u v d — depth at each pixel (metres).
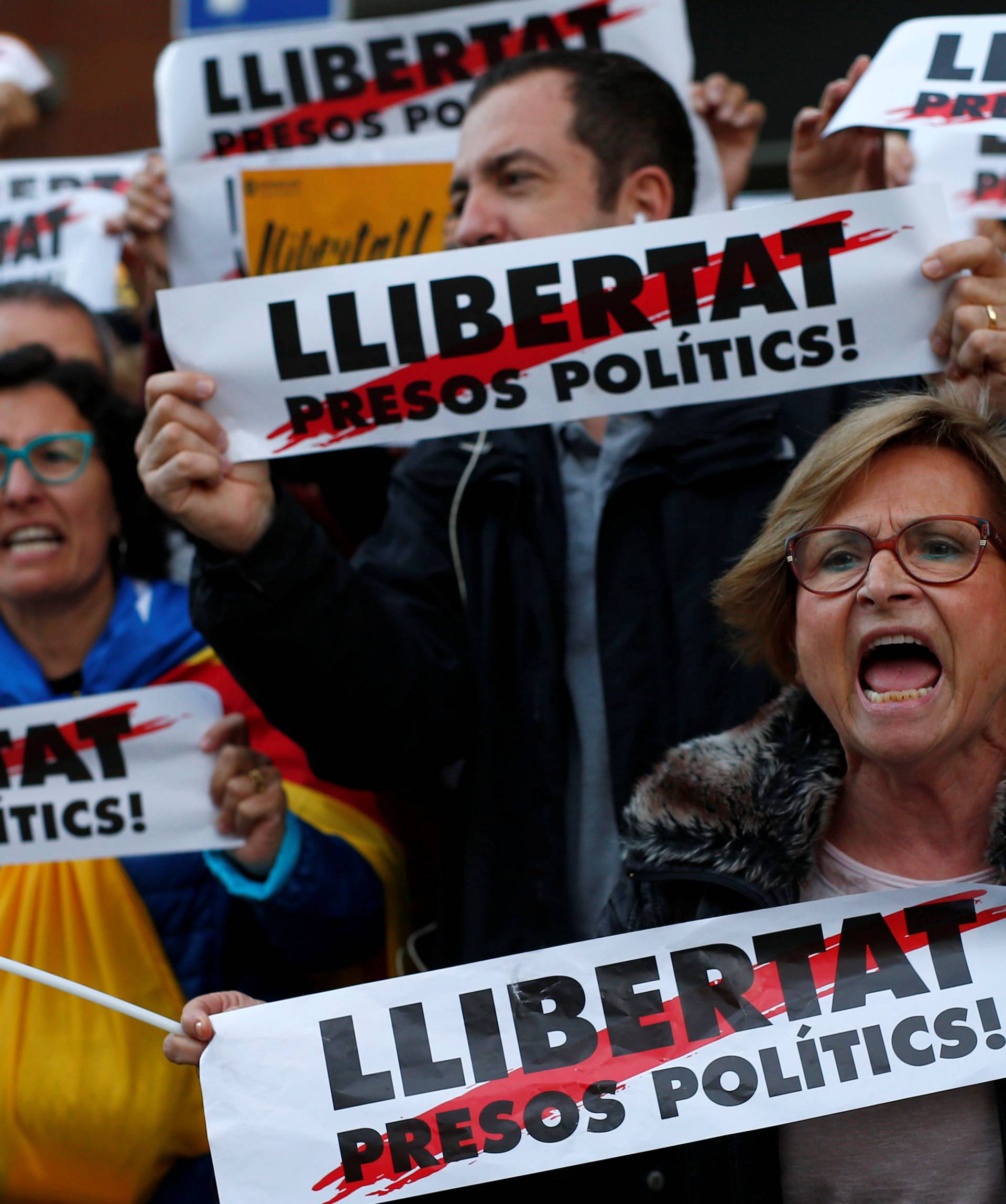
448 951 2.65
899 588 1.93
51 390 3.02
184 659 3.00
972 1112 1.97
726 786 2.07
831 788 2.05
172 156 3.29
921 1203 1.94
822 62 4.89
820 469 2.03
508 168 2.89
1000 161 3.12
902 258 2.30
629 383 2.34
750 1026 2.01
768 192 4.82
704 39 4.95
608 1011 2.04
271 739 2.97
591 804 2.63
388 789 2.64
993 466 1.99
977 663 1.93
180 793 2.72
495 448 2.78
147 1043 2.71
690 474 2.66
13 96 4.04
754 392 2.32
